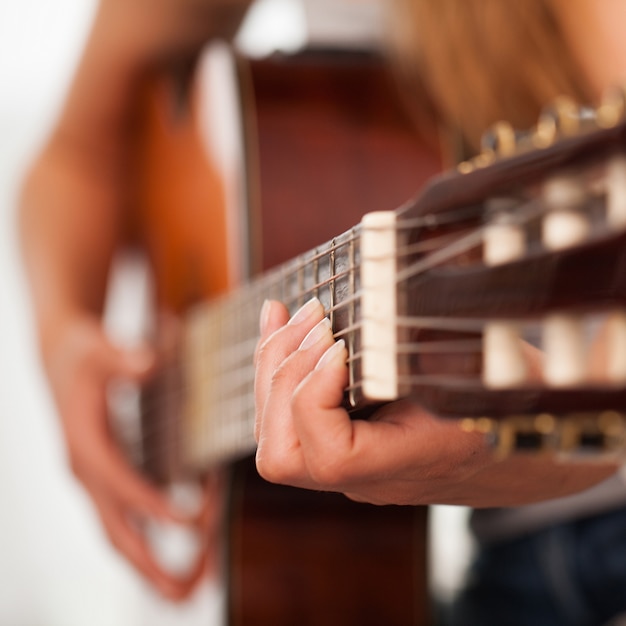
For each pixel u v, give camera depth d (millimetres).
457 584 919
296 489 878
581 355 420
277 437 502
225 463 867
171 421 998
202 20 1087
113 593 1964
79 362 1084
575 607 808
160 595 1057
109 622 1932
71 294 1171
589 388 412
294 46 961
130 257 1292
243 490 875
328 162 875
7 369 2006
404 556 896
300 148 877
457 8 736
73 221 1205
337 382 489
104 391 1089
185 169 1021
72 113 1193
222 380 802
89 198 1210
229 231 893
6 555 1968
